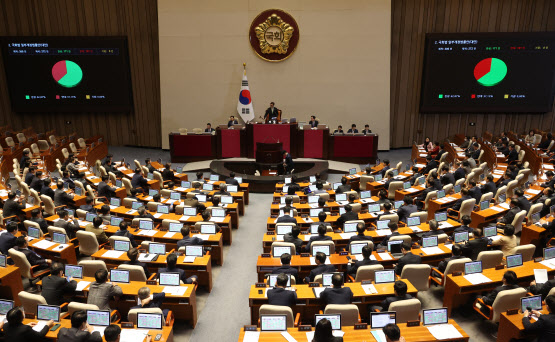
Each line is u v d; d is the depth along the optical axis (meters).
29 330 5.49
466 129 21.25
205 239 9.28
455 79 19.80
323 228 8.52
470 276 7.20
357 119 20.56
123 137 22.45
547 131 20.69
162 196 12.20
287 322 5.88
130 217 10.88
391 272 6.97
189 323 7.49
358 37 19.69
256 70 20.22
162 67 20.42
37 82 20.88
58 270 6.84
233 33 19.89
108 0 20.47
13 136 20.38
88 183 13.88
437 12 19.88
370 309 6.65
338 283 6.30
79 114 22.17
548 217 9.72
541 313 5.99
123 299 7.03
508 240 8.34
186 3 19.75
